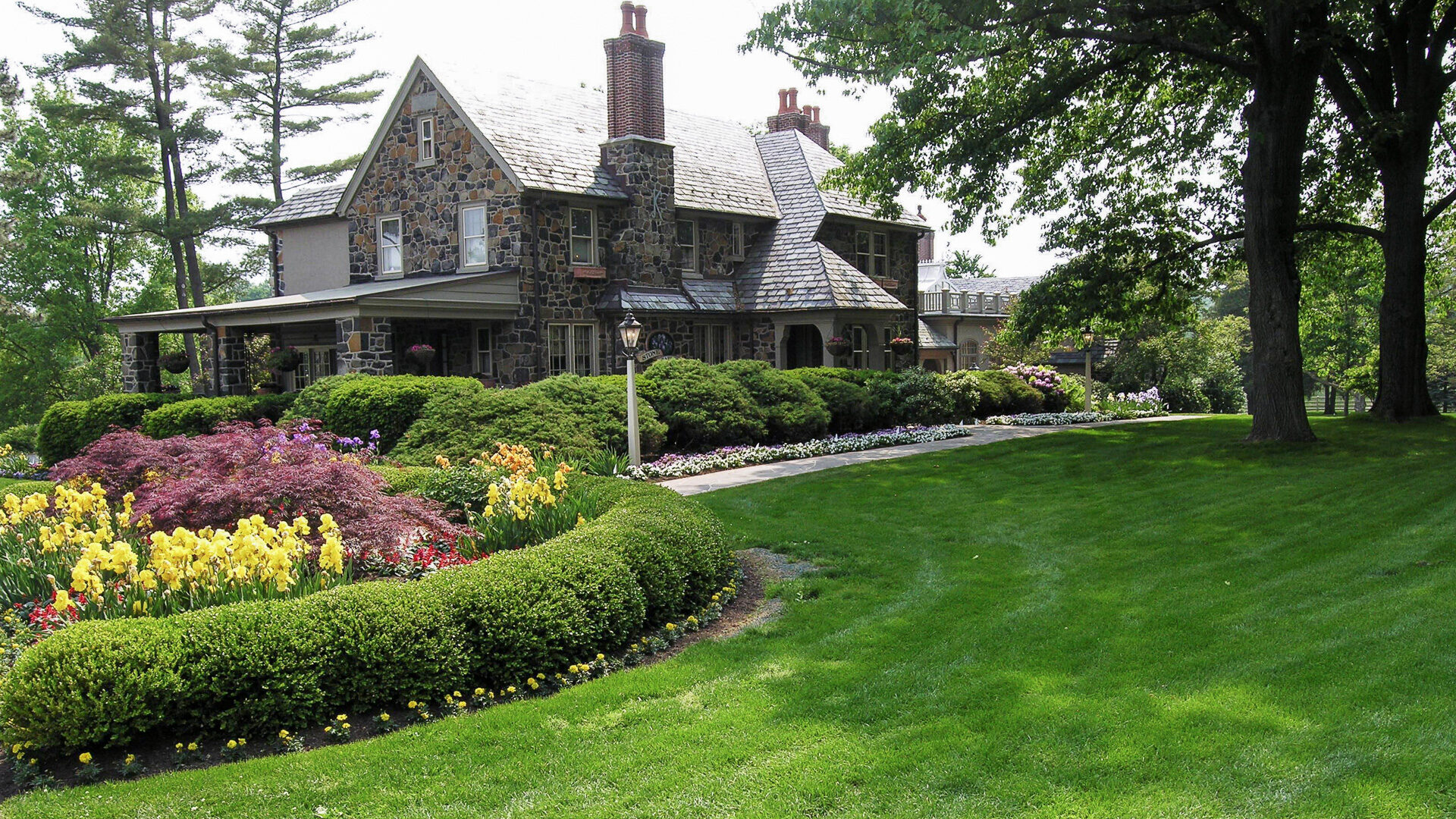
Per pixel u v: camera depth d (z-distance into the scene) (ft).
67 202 130.21
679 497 30.37
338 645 17.34
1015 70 61.05
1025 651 19.58
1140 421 75.66
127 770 15.29
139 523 25.38
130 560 19.31
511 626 19.22
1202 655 18.62
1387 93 59.93
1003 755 14.47
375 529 25.57
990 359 134.92
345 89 121.80
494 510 28.63
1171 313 71.97
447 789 14.20
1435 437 50.60
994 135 57.88
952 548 30.32
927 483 43.32
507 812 13.42
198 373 119.34
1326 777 13.26
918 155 60.44
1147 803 12.84
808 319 79.46
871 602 24.32
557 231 73.20
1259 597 22.71
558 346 73.97
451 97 73.26
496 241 72.18
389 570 25.82
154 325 75.97
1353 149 64.85
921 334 121.60
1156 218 67.36
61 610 19.02
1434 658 17.51
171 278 141.79
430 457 43.24
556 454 44.14
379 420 50.83
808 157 95.50
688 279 82.38
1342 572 24.56
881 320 84.07
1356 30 57.41
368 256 81.15
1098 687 17.21
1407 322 59.62
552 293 72.84
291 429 45.42
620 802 13.58
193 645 16.37
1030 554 29.09
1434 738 14.25
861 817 12.86
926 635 21.12
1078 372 123.24
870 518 35.63
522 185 69.72
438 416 46.73
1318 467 42.86
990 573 26.81
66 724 15.26
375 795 14.05
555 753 15.38
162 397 67.72
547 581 20.36
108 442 35.04
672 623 22.99
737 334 84.12
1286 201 50.78
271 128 120.37
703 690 18.20
